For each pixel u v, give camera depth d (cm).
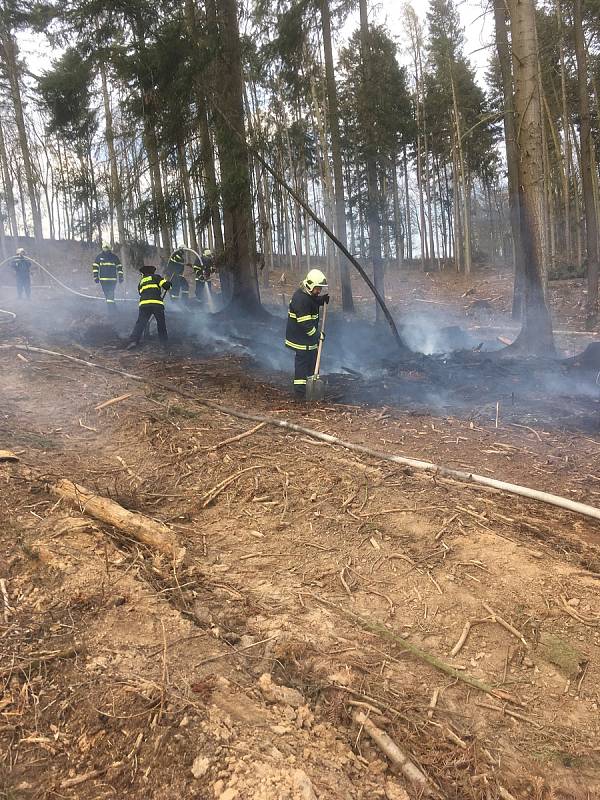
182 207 1174
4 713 226
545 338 816
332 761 207
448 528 378
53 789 196
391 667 262
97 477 452
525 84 752
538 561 337
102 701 230
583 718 234
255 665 258
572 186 2591
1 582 308
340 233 1479
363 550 357
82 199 1664
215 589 318
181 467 477
